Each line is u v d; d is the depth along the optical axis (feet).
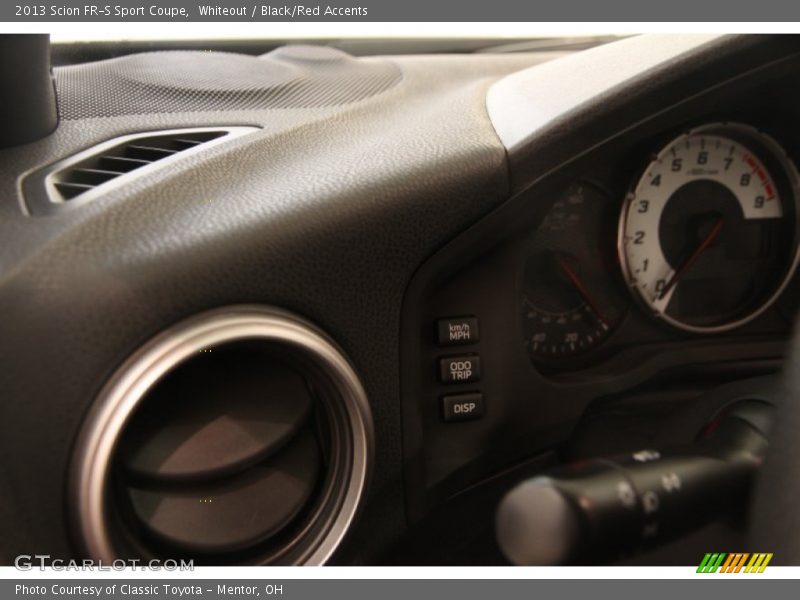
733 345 2.82
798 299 2.92
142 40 3.24
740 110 2.63
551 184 2.30
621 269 2.68
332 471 2.04
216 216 1.89
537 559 1.37
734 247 2.85
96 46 3.16
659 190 2.70
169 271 1.74
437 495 2.33
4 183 2.10
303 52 3.20
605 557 1.41
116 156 2.30
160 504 1.84
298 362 1.96
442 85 3.07
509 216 2.26
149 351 1.72
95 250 1.73
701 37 2.32
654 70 2.26
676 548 2.02
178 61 2.89
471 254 2.26
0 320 1.66
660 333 2.83
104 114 2.50
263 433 1.89
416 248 2.12
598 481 1.43
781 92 2.53
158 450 1.82
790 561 1.36
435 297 2.32
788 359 1.44
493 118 2.50
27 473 1.66
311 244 1.93
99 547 1.69
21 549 1.69
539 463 2.55
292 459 2.01
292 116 2.60
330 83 2.91
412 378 2.20
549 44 3.82
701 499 1.54
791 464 1.38
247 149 2.30
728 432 1.87
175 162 2.17
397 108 2.76
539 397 2.47
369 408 2.04
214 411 1.88
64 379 1.66
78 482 1.66
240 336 1.80
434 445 2.34
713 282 2.87
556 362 2.75
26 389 1.65
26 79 2.18
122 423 1.68
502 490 2.50
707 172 2.72
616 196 2.65
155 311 1.72
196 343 1.75
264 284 1.87
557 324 2.74
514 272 2.37
